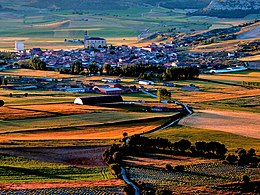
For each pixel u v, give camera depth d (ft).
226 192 533.14
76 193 507.71
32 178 556.10
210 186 547.49
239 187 551.18
